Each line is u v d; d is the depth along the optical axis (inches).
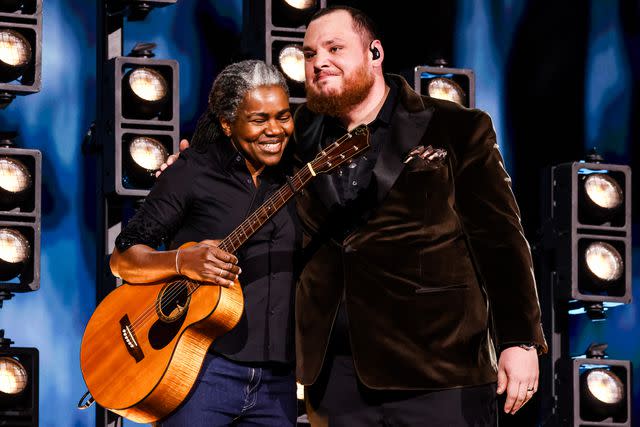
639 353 497.0
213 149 309.9
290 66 412.2
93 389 307.7
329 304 298.5
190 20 477.1
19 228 400.2
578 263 433.7
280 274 304.7
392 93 306.0
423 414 290.8
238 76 300.2
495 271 288.4
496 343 295.6
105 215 413.1
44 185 454.3
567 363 435.2
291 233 306.7
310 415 309.0
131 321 308.3
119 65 402.9
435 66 439.2
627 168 440.1
